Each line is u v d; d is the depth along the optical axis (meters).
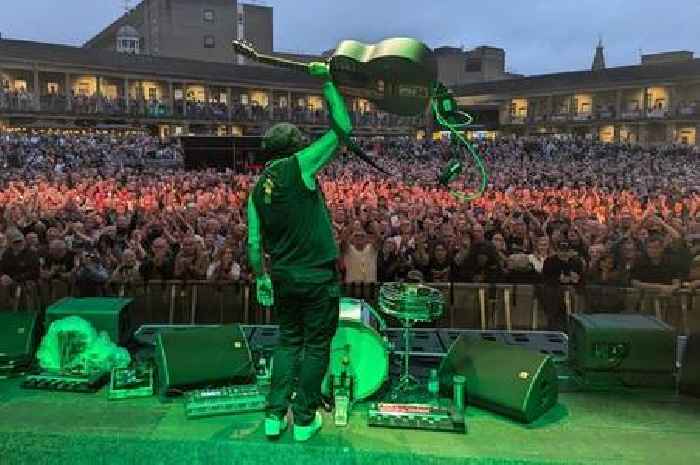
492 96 55.84
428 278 8.27
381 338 5.11
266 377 5.35
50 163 23.41
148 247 9.27
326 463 4.09
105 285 8.08
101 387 5.35
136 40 56.75
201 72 48.34
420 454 4.20
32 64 40.28
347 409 4.76
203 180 15.59
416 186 14.62
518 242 9.17
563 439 4.44
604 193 14.45
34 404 4.98
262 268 4.39
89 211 11.48
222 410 4.79
